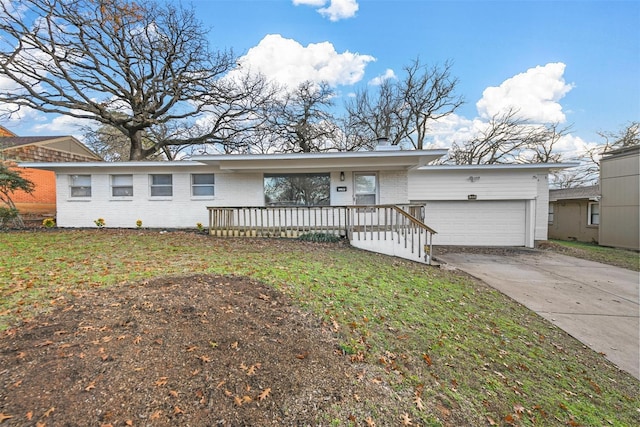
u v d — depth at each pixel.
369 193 11.33
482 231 12.34
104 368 2.36
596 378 3.46
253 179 11.49
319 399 2.38
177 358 2.57
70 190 11.67
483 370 3.27
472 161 22.48
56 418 1.91
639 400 3.14
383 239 8.58
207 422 2.02
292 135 19.88
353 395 2.48
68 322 3.01
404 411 2.43
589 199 13.84
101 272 4.78
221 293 3.97
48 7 12.45
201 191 11.68
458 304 5.10
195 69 16.17
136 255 6.31
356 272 5.96
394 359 3.13
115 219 11.65
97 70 14.80
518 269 8.26
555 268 8.45
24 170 13.27
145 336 2.82
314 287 4.70
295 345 3.02
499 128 21.64
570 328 4.68
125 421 1.94
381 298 4.68
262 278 4.85
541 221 12.27
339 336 3.34
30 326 2.91
